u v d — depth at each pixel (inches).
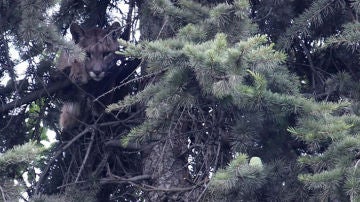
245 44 349.1
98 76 593.6
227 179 361.4
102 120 583.8
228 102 398.9
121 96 592.7
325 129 370.3
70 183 507.5
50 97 541.3
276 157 446.3
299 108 390.3
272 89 423.2
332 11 474.9
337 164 362.6
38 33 431.2
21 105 539.5
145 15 536.1
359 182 344.8
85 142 572.7
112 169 567.2
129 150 560.7
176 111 413.7
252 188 408.5
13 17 463.2
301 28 477.4
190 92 390.9
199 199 426.3
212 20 418.0
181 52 371.2
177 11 443.2
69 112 584.4
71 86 567.5
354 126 387.9
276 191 430.0
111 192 571.2
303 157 376.8
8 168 378.9
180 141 483.2
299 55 552.4
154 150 523.2
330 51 534.6
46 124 595.2
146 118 458.9
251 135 412.5
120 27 572.4
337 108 399.9
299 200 427.5
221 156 458.6
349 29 441.1
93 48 609.3
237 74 354.6
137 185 477.1
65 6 588.4
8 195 373.4
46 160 557.6
